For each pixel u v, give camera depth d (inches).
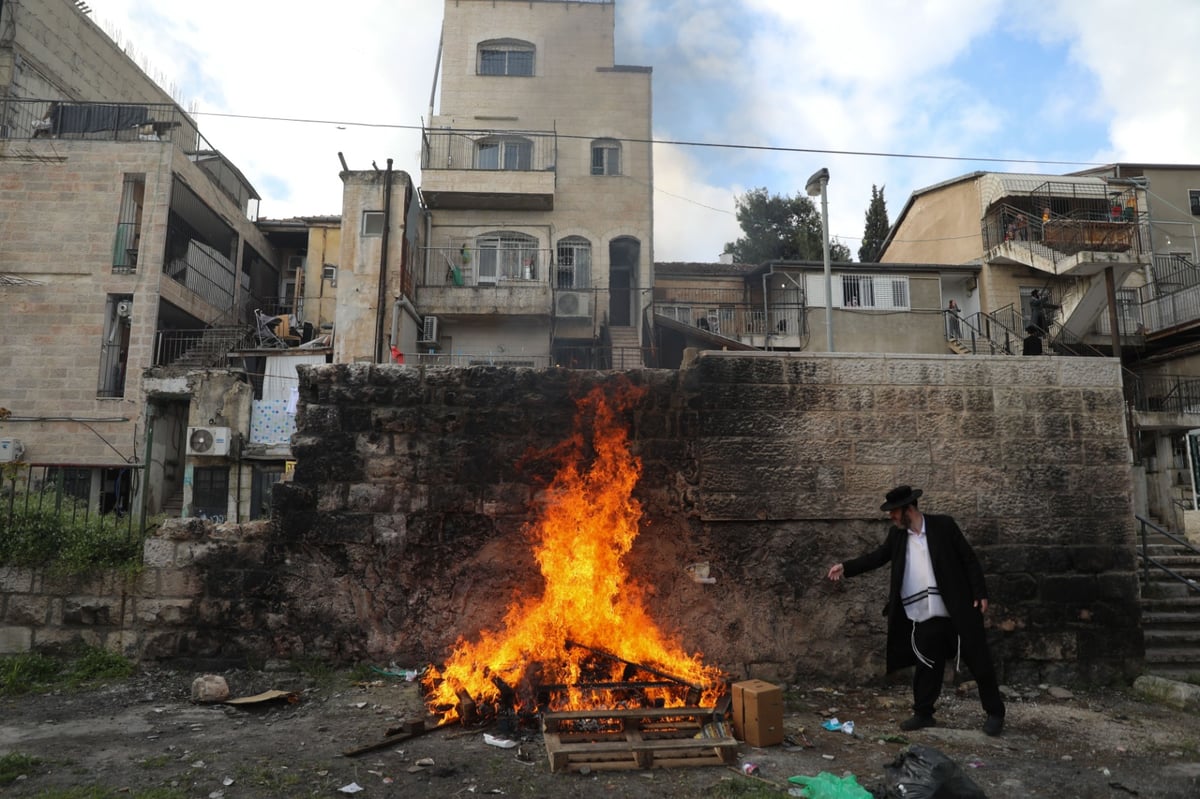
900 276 1048.8
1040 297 965.2
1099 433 263.3
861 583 250.2
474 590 240.8
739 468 250.5
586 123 1012.5
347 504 242.1
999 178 1090.1
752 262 1510.8
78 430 747.4
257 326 935.0
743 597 247.0
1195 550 343.6
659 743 169.3
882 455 255.3
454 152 990.4
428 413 247.3
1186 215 1130.0
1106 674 251.0
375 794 146.6
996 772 168.2
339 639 237.5
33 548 238.7
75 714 195.0
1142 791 159.2
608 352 924.0
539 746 177.8
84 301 776.3
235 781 149.7
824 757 175.6
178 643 236.7
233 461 719.7
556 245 969.5
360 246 864.3
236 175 1096.8
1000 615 250.5
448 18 1027.9
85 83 969.5
